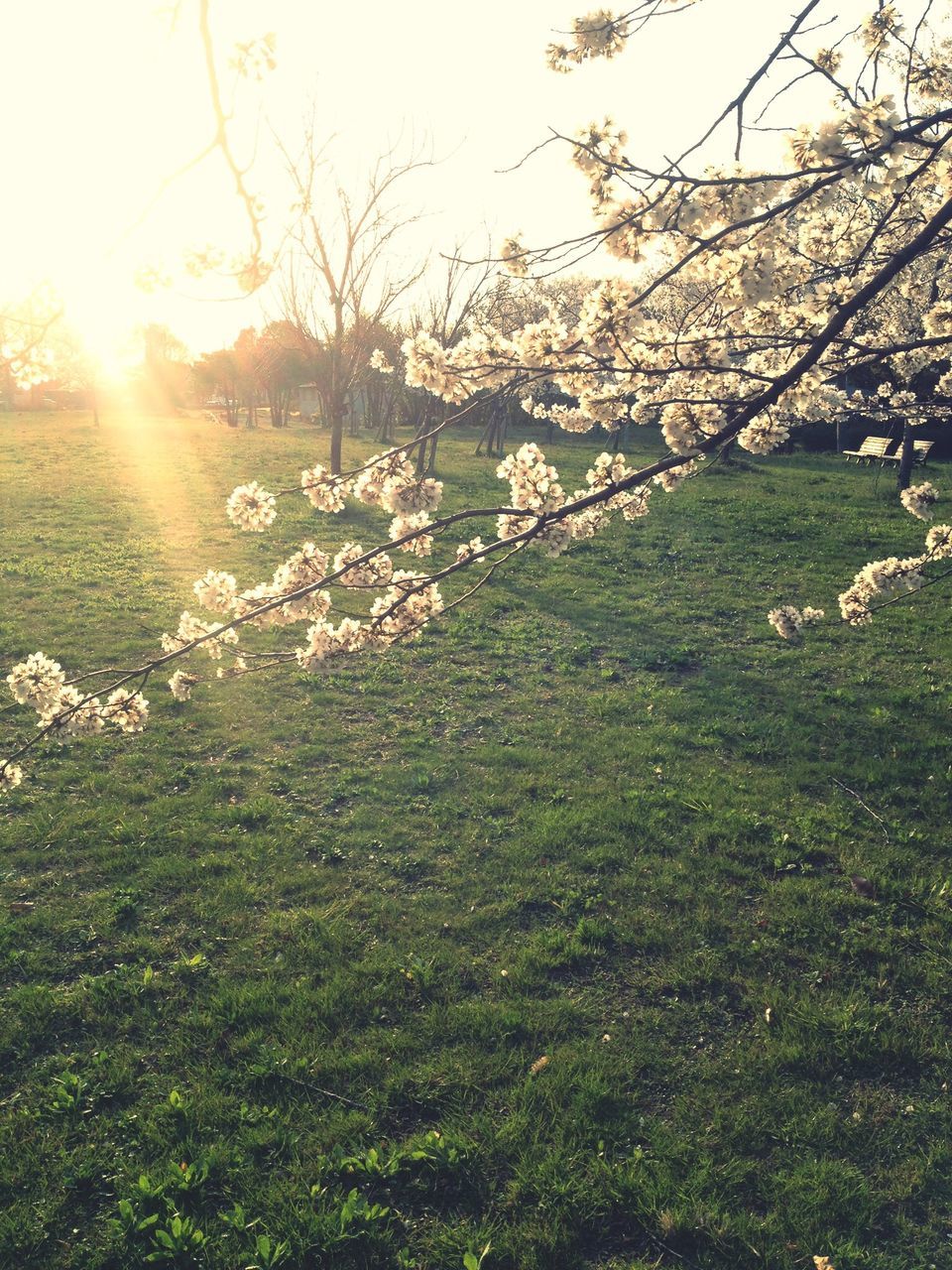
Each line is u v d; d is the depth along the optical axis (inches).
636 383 137.9
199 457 1270.9
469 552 137.1
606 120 131.9
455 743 348.8
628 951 222.8
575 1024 197.5
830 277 166.6
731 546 691.4
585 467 1166.3
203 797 299.0
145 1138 165.2
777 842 270.5
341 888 247.6
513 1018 195.2
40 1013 196.1
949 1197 156.9
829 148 116.0
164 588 554.6
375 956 217.5
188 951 220.4
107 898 239.5
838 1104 176.9
